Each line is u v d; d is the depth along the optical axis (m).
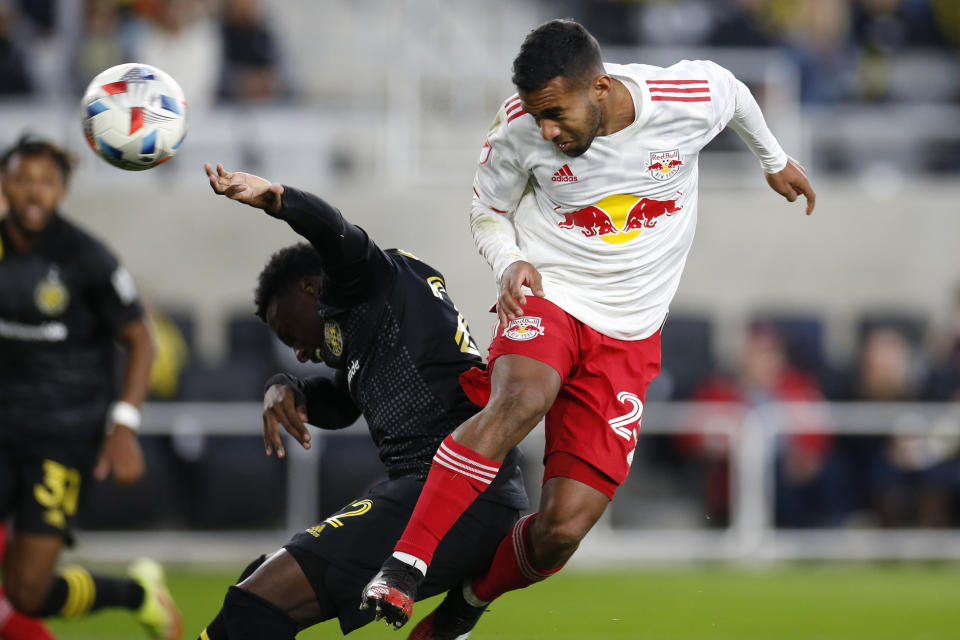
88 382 18.52
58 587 18.69
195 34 43.16
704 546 34.09
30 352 18.05
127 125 12.73
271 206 12.57
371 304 13.55
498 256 13.68
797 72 44.62
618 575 32.53
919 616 26.09
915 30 47.66
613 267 13.79
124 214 41.69
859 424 34.44
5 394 18.00
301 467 32.81
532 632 24.03
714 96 13.61
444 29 46.88
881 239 42.50
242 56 44.09
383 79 48.22
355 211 42.03
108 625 24.69
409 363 13.54
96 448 18.69
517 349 13.40
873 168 44.78
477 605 14.45
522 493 14.02
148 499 32.34
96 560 32.53
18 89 42.69
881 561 34.25
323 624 24.34
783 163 15.20
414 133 44.44
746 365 35.38
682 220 14.09
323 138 43.78
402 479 13.43
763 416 34.19
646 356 14.24
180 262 41.78
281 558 12.83
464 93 45.44
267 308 14.55
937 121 45.12
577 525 13.60
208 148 42.91
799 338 39.03
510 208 14.27
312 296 14.27
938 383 35.78
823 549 34.12
